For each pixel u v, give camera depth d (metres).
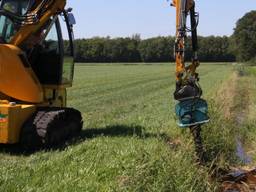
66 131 12.54
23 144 11.32
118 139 12.46
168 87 36.69
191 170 8.73
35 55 12.48
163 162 8.45
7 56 11.49
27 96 11.73
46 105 12.64
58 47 12.65
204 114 9.62
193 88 9.61
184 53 9.77
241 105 23.84
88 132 14.03
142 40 136.38
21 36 11.87
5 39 11.95
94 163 9.79
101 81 44.19
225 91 30.38
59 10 12.45
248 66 82.62
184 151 9.59
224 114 15.95
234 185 10.05
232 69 80.50
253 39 104.75
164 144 11.11
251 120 17.94
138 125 15.62
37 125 11.27
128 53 132.50
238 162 11.98
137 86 37.38
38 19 11.95
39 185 8.56
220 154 11.38
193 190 8.13
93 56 127.50
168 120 16.86
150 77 53.78
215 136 12.16
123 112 19.86
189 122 9.62
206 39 130.12
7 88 11.60
